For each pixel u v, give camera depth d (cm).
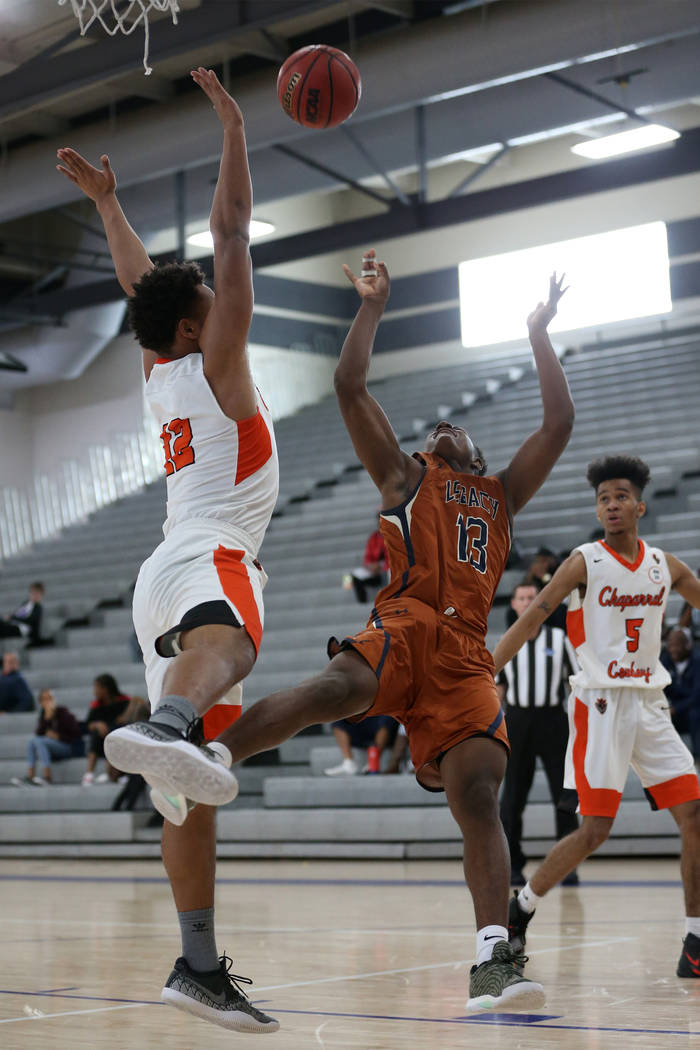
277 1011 335
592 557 420
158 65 1366
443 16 1188
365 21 1279
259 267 1353
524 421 1639
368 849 943
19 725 1267
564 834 703
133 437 1931
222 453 280
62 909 666
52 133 1527
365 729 1034
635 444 1421
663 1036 290
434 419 1744
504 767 300
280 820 987
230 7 1011
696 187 1848
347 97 377
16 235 1864
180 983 275
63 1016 334
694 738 876
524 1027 305
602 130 1838
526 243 1995
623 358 1777
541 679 719
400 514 318
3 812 1156
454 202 1229
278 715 264
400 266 2136
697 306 1836
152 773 230
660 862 843
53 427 2031
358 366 330
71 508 1975
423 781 311
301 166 1519
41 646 1511
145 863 1006
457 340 2061
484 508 327
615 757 410
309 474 1702
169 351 292
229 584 264
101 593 1585
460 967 419
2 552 1975
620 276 1897
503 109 1365
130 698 1155
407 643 300
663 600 420
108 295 1550
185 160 1347
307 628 1256
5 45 1202
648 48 1291
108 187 344
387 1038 294
